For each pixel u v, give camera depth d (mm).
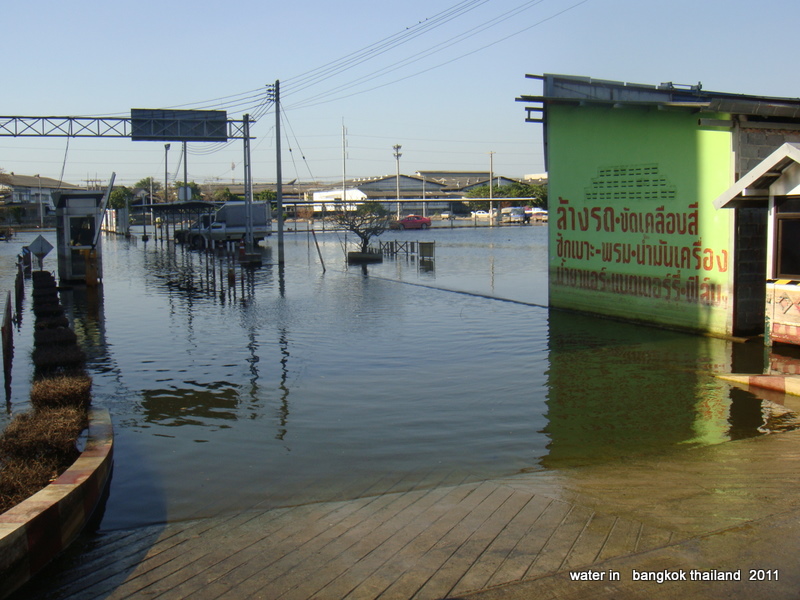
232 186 141875
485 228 67375
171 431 8148
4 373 10453
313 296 20000
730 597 3908
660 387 9656
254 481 6535
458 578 4285
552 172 16766
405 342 13109
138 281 25406
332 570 4500
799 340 11430
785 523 4812
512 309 17062
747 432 7699
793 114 12281
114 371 11219
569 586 4102
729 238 12648
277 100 30172
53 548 4996
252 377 10656
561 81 16906
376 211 57688
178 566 4730
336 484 6398
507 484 6078
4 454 6371
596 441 7488
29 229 77375
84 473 5875
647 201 14312
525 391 9586
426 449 7336
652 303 14406
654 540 4652
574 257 16344
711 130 12656
